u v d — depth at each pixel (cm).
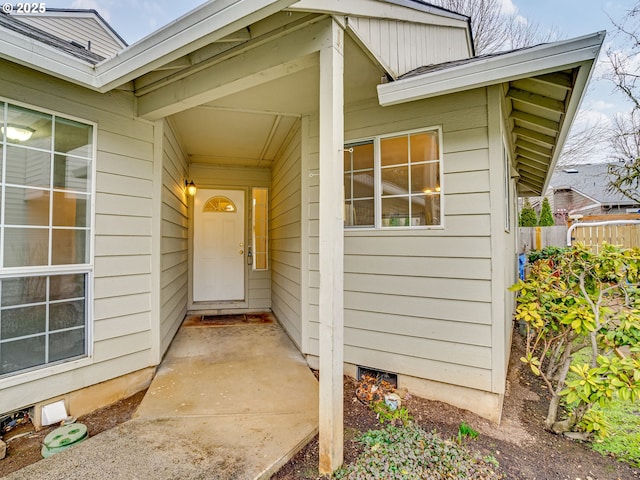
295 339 379
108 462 178
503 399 268
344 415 247
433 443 205
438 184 272
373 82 275
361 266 301
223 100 308
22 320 222
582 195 1455
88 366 255
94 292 260
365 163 306
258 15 165
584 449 211
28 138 226
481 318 254
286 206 431
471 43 516
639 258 229
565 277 262
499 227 248
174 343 383
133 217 288
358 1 206
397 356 284
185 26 184
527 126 332
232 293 554
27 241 224
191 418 225
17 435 222
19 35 194
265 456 185
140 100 288
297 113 340
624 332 204
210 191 550
